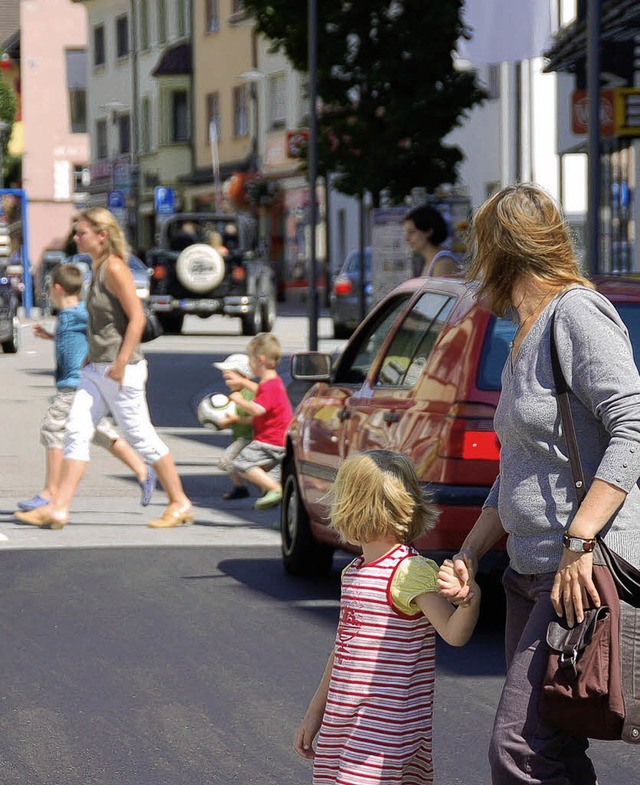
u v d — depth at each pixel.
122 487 24.84
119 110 133.00
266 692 12.36
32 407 36.06
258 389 21.58
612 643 7.16
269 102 105.12
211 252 64.38
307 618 15.09
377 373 15.67
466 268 7.74
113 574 17.30
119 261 19.72
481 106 50.66
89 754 10.77
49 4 146.50
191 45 118.31
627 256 45.75
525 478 7.43
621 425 7.12
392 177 50.56
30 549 18.86
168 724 11.49
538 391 7.35
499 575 13.59
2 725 11.46
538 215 7.48
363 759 7.46
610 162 47.78
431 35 49.31
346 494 7.58
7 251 80.06
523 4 30.89
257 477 21.59
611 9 34.50
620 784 10.30
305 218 100.44
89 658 13.45
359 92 50.59
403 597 7.45
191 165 119.44
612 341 7.26
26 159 146.88
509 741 7.29
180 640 14.13
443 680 12.81
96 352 20.02
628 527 7.30
